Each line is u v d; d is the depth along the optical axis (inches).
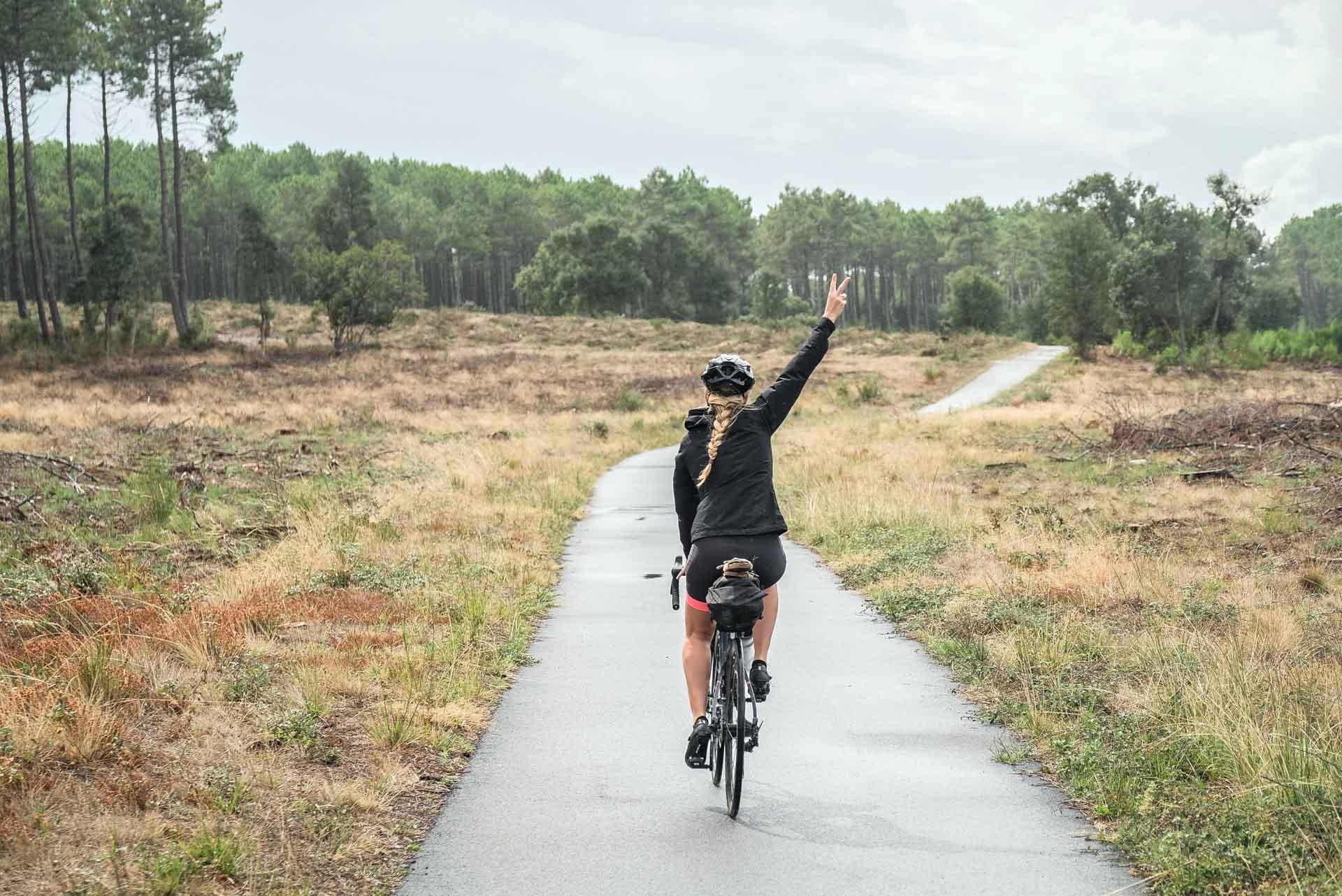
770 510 184.4
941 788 200.4
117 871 153.5
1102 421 1135.0
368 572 402.6
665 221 5674.2
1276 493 626.8
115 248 2234.3
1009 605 348.8
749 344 3147.1
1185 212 3129.9
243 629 313.3
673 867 165.9
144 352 2354.8
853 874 162.7
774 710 252.1
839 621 349.4
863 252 6875.0
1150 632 311.9
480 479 709.9
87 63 2289.6
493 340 3164.4
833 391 2100.1
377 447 989.8
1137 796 188.7
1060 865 165.2
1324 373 2694.4
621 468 944.9
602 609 374.0
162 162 2628.0
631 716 248.7
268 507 573.3
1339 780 182.7
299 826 179.8
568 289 4827.8
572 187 7554.1
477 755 222.8
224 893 153.9
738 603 170.2
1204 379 2429.9
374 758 214.4
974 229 6855.3
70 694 228.4
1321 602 364.5
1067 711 242.8
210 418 1243.2
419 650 297.9
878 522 537.6
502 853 171.9
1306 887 151.1
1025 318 5467.5
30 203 2260.1
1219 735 201.9
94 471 698.8
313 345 2824.8
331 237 4598.9
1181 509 591.2
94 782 191.8
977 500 637.9
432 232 5846.5
